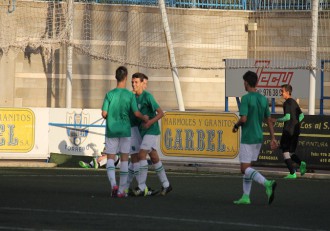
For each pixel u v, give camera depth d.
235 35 101.06
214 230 29.12
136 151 41.53
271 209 36.16
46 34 88.81
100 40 95.50
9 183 46.56
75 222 30.41
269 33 100.62
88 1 96.62
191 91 99.69
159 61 97.62
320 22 95.31
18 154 62.94
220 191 44.50
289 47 100.00
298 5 100.38
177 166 61.06
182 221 31.27
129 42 96.56
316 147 56.44
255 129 38.25
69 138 63.91
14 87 94.19
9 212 32.97
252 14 101.25
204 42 100.00
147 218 31.92
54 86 95.44
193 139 59.84
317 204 38.84
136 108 39.97
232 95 71.19
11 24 88.75
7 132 62.72
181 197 40.94
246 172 38.03
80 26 94.75
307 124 56.69
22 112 62.97
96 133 64.12
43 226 29.23
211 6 101.88
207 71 100.44
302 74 69.50
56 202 36.81
